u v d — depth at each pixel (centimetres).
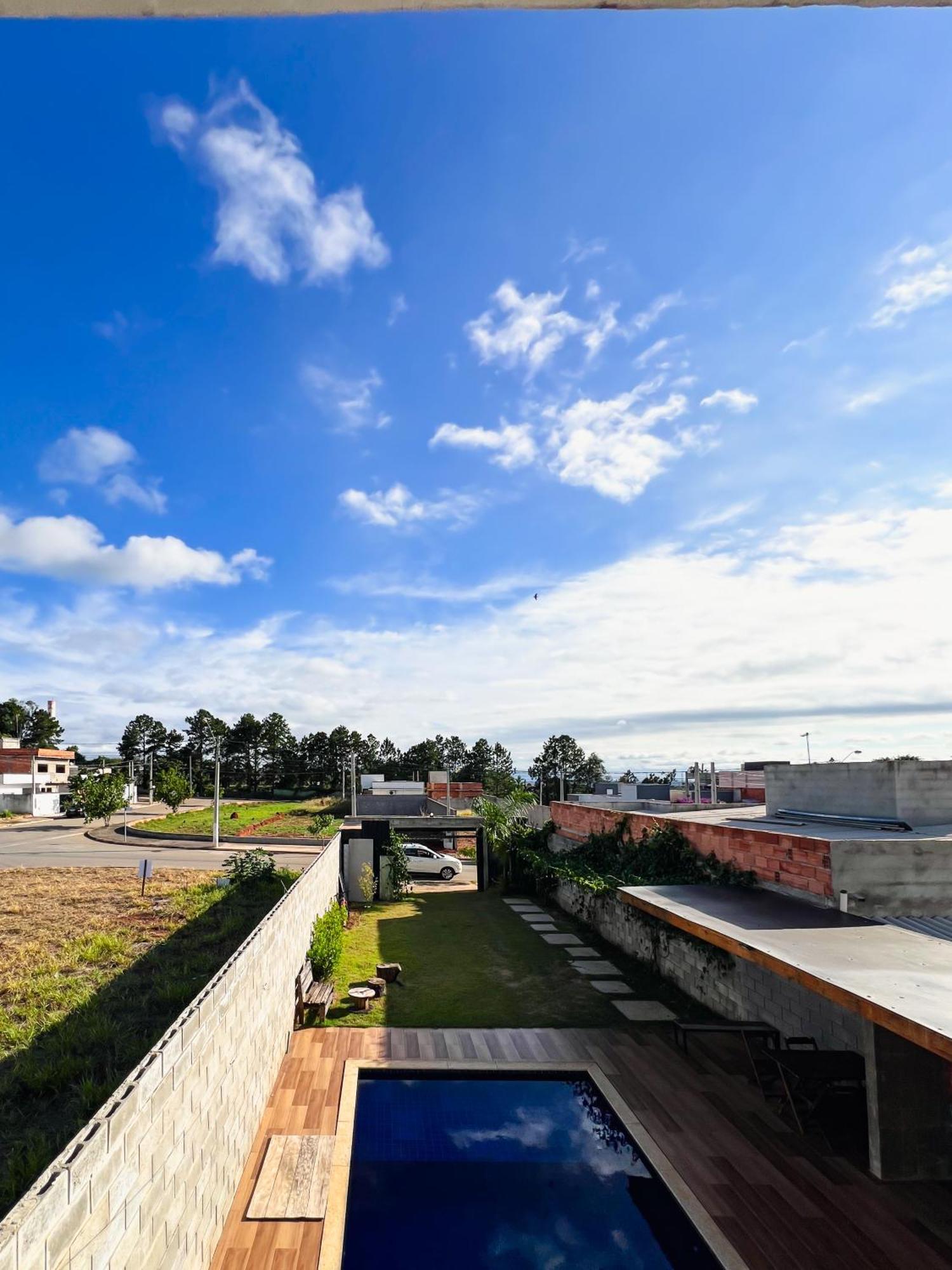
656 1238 600
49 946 1282
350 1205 641
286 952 961
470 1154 722
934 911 891
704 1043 980
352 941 1574
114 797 4431
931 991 574
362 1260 568
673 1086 846
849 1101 794
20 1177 582
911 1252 562
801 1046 874
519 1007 1127
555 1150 732
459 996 1181
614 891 1506
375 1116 798
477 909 1970
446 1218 621
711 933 803
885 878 895
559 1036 1004
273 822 4966
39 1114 702
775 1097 813
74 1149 333
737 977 1027
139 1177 396
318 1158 680
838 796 1330
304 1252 548
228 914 1568
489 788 6962
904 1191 643
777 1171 672
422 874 2627
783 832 1147
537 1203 647
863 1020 785
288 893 1038
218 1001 573
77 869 2383
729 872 1152
